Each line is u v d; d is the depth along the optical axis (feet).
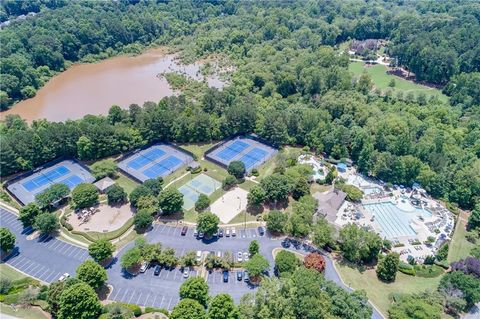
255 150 630.74
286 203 513.04
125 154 610.65
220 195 526.57
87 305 325.42
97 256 401.49
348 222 481.05
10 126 646.74
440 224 490.08
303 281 334.85
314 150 638.12
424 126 628.28
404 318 334.44
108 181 534.78
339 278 402.93
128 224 468.34
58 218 476.54
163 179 552.82
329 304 327.06
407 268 416.05
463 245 463.01
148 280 396.16
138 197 487.61
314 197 516.32
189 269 409.49
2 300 358.64
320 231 430.20
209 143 649.61
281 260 394.93
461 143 617.62
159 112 637.30
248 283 393.70
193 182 551.59
